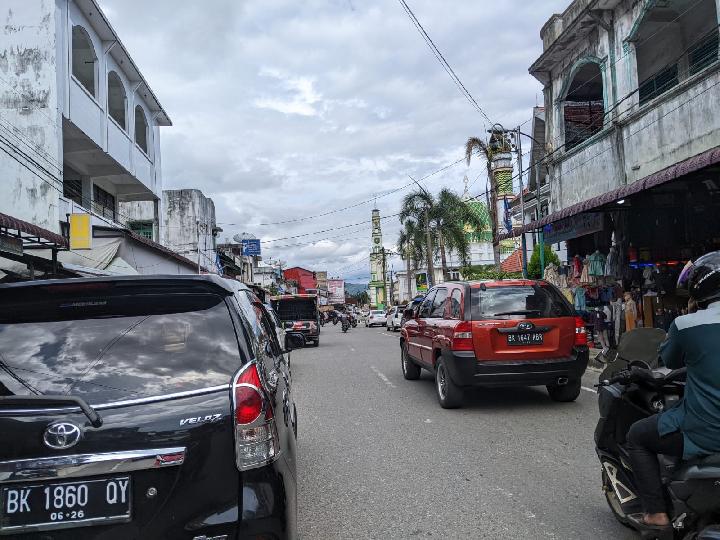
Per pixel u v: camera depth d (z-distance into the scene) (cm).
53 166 1530
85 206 2088
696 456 303
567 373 789
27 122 1530
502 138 2411
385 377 1231
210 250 3591
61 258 1496
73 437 250
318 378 1274
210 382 273
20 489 247
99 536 246
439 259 3938
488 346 783
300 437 718
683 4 1395
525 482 518
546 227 1848
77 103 1683
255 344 303
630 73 1479
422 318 1016
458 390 830
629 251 1394
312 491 517
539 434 685
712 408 294
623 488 396
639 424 335
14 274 1283
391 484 527
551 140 1892
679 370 356
